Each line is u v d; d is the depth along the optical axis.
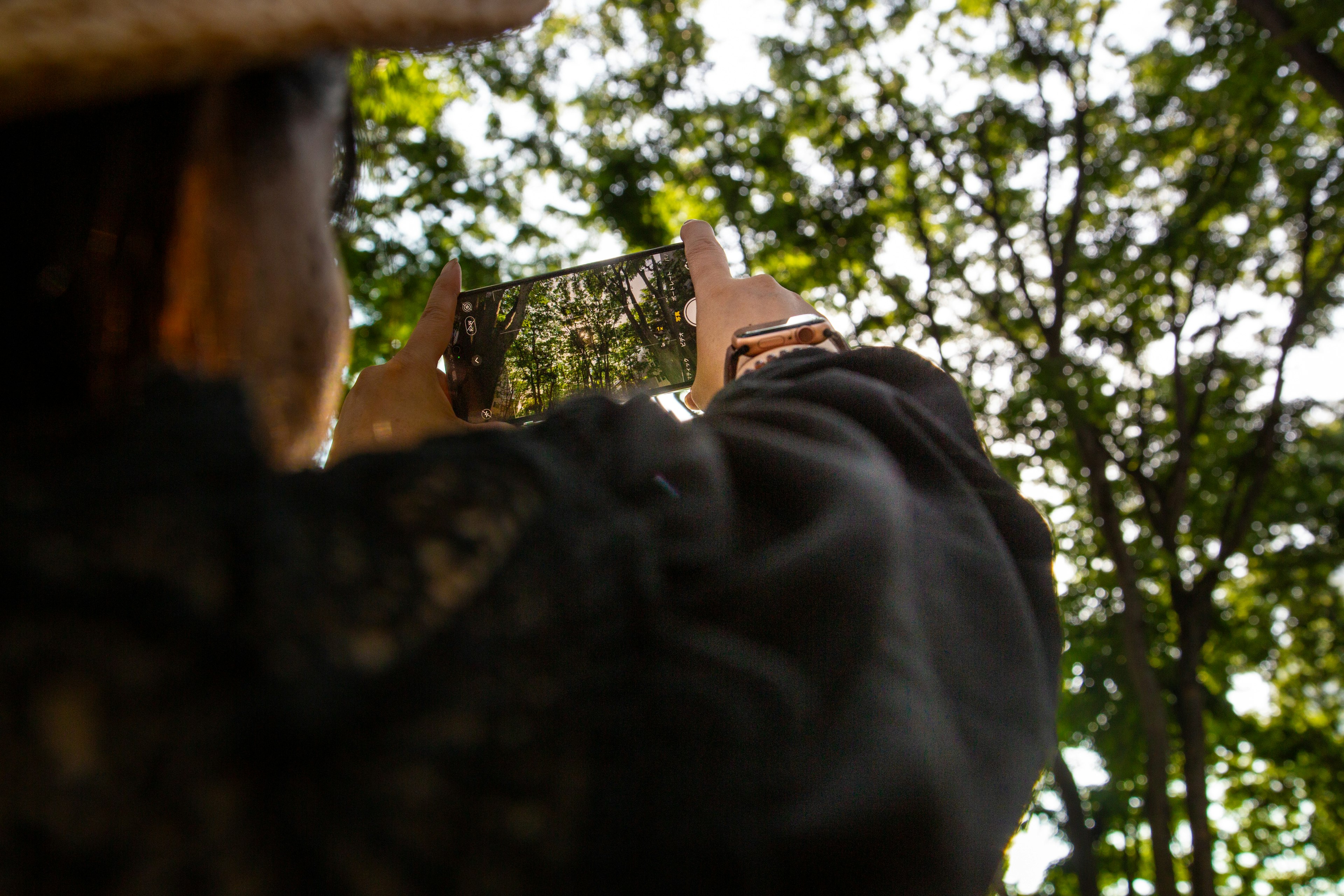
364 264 7.84
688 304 1.43
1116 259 11.30
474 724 0.35
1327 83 8.23
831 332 0.82
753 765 0.45
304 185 0.50
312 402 0.52
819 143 11.63
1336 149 10.91
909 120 11.59
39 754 0.27
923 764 0.48
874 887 0.46
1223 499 12.27
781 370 0.71
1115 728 10.65
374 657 0.33
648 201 10.76
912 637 0.52
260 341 0.48
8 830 0.26
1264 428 11.20
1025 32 11.25
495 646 0.37
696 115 11.20
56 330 0.42
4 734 0.27
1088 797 10.63
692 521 0.52
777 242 11.25
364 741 0.32
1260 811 14.04
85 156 0.43
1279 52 9.18
